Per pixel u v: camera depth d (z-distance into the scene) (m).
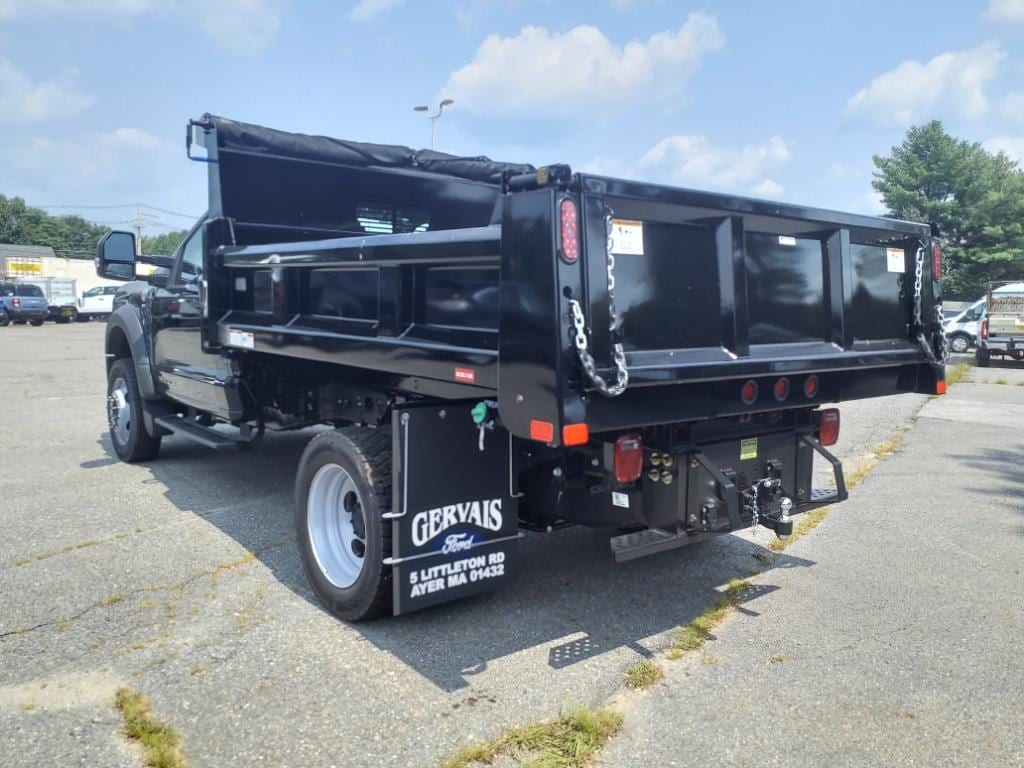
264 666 3.37
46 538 5.00
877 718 3.04
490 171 6.34
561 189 2.74
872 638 3.75
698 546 5.06
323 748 2.78
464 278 3.30
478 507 3.63
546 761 2.71
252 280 5.00
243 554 4.73
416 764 2.69
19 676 3.27
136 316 6.79
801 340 3.85
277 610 3.95
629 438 3.21
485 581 3.69
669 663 3.46
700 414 3.32
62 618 3.82
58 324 36.53
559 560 4.76
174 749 2.76
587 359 2.74
